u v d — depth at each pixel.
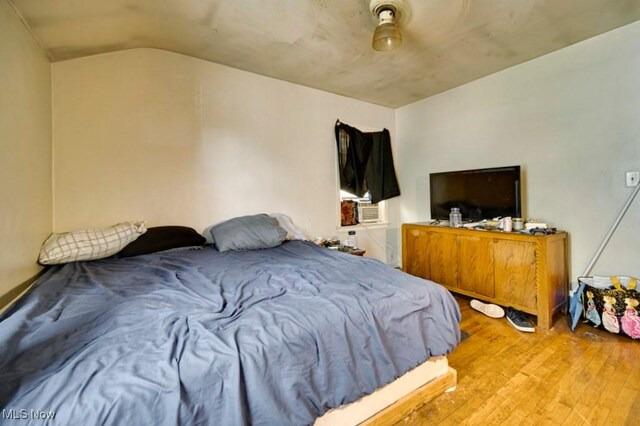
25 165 1.55
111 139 2.20
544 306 2.11
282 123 2.98
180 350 0.80
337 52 2.36
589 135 2.27
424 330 1.28
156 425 0.65
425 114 3.54
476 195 2.79
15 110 1.46
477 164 3.02
